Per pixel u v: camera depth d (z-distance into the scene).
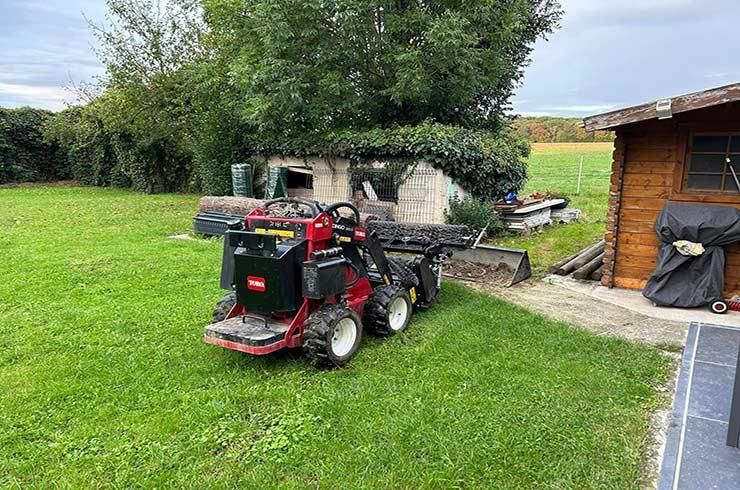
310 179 13.15
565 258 7.87
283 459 2.77
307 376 3.79
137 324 4.91
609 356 4.15
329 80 11.82
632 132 6.09
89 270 6.96
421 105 12.86
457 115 13.48
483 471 2.64
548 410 3.25
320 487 2.55
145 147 17.73
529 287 6.45
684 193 5.87
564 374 3.79
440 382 3.67
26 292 5.98
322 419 3.17
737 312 5.40
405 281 5.01
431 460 2.74
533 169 26.23
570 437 2.94
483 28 12.46
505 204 10.33
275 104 11.84
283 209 6.89
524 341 4.48
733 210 5.46
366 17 11.77
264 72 11.58
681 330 4.84
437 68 12.00
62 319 5.04
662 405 3.36
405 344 4.46
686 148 5.81
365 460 2.75
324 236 4.05
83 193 17.78
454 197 10.48
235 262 3.98
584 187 18.95
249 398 3.45
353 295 4.51
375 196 11.53
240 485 2.57
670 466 2.70
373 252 4.68
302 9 11.34
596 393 3.48
